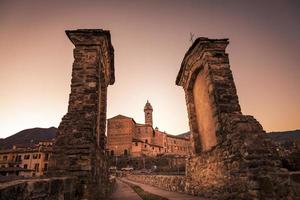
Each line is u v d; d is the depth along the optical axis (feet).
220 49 30.66
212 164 27.99
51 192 11.59
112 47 32.27
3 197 7.43
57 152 20.81
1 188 7.37
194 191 32.89
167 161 180.34
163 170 115.44
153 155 209.26
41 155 147.84
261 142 20.94
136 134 229.45
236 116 24.64
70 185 15.26
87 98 24.07
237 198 21.42
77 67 25.59
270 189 16.88
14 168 96.73
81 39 27.17
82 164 20.12
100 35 27.50
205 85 32.58
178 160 179.93
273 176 16.58
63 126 22.41
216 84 28.30
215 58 30.09
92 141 21.95
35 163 146.51
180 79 42.52
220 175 25.59
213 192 27.12
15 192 8.27
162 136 234.99
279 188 15.88
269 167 19.33
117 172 164.35
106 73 33.99
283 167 21.44
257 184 18.43
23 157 149.48
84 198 18.22
